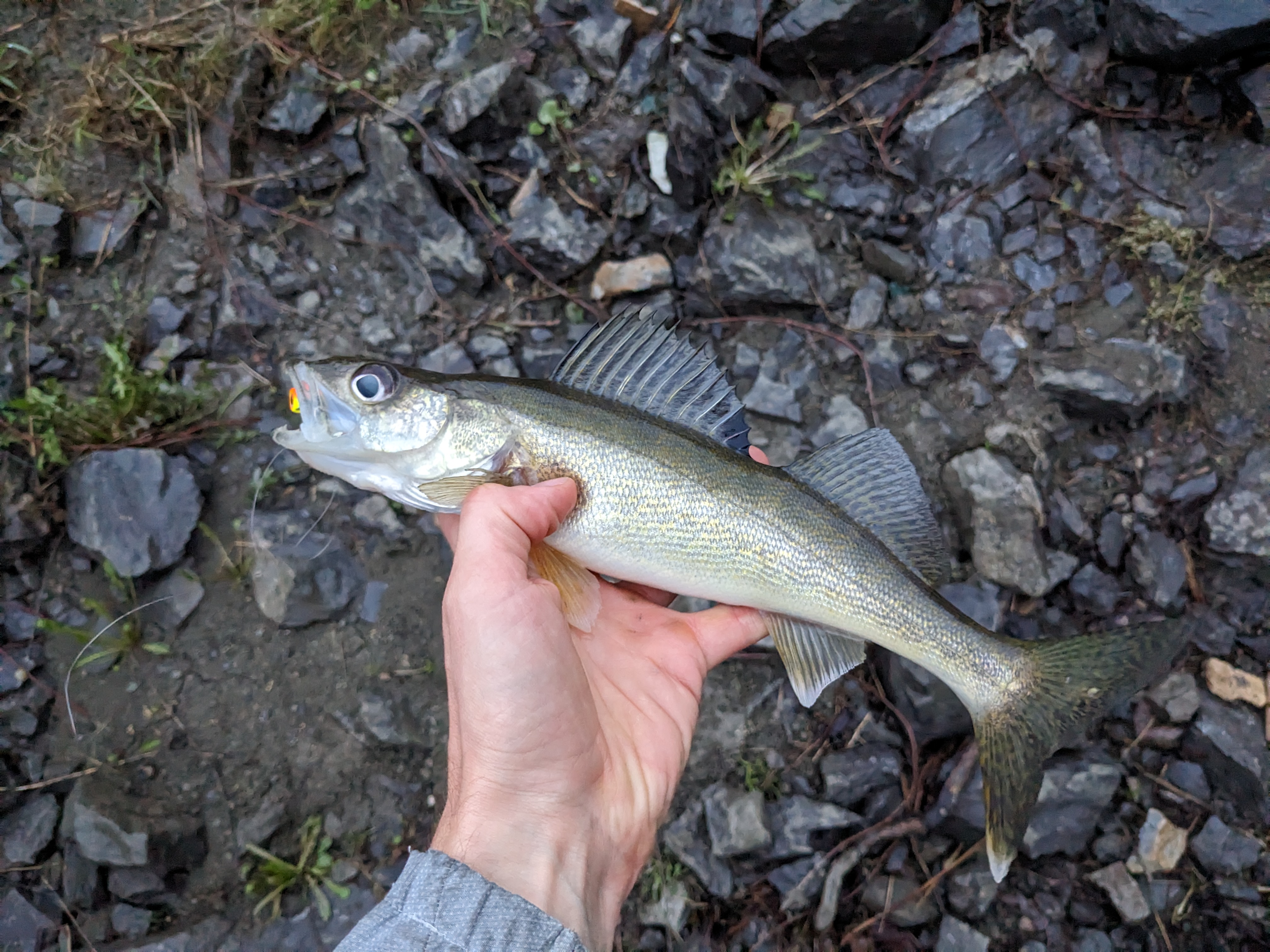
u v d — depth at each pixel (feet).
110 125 1.50
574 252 1.51
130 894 1.24
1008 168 1.55
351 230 1.51
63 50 1.54
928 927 1.30
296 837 1.31
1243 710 1.34
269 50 1.52
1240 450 1.43
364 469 1.15
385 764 1.34
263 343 1.47
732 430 1.16
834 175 1.57
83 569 1.36
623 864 1.01
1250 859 1.30
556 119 1.55
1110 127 1.56
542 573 1.12
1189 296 1.48
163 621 1.35
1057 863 1.32
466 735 0.97
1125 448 1.45
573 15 1.57
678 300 1.53
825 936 1.29
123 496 1.35
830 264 1.53
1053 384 1.45
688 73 1.55
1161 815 1.32
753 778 1.35
